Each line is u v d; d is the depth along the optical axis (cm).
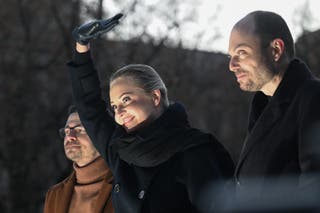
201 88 2295
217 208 335
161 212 343
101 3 1761
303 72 317
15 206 1753
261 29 323
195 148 347
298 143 301
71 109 456
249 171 318
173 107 362
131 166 365
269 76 324
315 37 2159
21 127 1805
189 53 2005
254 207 311
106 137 400
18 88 1852
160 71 1819
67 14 1873
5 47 1894
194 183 340
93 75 412
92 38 401
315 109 299
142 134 353
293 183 302
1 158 1777
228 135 2809
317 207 279
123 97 361
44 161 1816
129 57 1795
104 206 433
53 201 459
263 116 319
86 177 446
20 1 1906
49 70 1922
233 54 329
